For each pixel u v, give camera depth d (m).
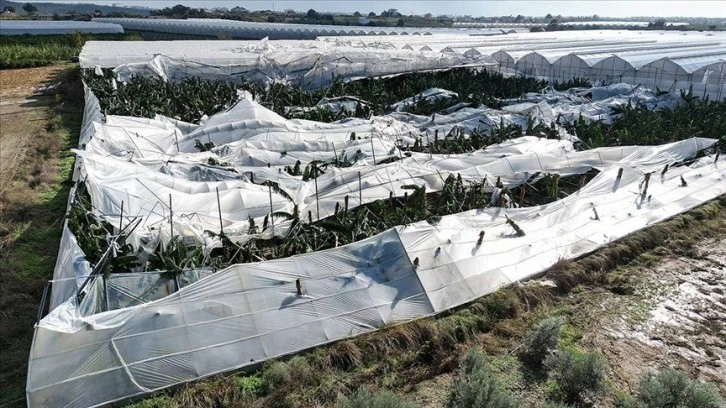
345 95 38.09
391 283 14.09
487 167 22.58
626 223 18.69
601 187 21.08
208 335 11.80
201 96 35.97
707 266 16.92
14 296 14.02
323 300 13.22
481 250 15.84
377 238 15.09
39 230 18.28
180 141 26.20
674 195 21.12
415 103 35.97
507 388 11.32
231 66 43.97
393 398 10.05
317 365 11.71
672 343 13.13
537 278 15.65
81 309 11.70
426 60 47.50
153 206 16.75
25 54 59.88
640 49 58.78
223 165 22.48
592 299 14.91
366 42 61.09
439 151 25.73
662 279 16.05
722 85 38.47
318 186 20.14
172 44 60.28
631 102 34.88
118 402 10.53
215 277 12.84
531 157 23.44
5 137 29.47
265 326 12.32
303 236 16.22
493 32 103.19
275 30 85.94
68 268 13.15
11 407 10.53
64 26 97.94
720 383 11.76
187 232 15.63
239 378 11.33
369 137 26.98
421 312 13.62
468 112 32.22
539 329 12.39
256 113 28.31
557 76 47.16
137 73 41.19
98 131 23.23
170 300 12.12
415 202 19.17
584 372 11.11
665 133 27.80
